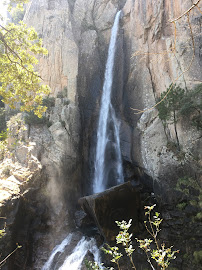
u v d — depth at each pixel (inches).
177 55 695.7
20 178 661.3
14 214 578.9
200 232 511.2
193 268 478.3
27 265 578.9
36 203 652.1
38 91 493.4
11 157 737.0
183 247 519.5
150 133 710.5
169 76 721.0
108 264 547.2
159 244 547.8
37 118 823.7
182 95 631.2
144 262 525.7
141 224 610.2
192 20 693.3
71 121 846.5
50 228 652.7
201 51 658.8
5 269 522.6
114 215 579.5
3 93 473.4
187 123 634.2
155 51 788.6
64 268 569.6
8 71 469.7
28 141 772.0
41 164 714.2
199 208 542.3
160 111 652.7
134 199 612.4
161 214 605.9
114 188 596.4
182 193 583.8
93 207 563.8
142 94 800.3
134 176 780.6
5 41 440.5
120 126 848.9
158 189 648.4
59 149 769.6
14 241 562.9
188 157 611.2
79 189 797.9
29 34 494.9
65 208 706.8
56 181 718.5
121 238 179.9
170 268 496.7
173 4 758.5
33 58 496.7
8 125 853.8
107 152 855.7
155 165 672.4
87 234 648.4
